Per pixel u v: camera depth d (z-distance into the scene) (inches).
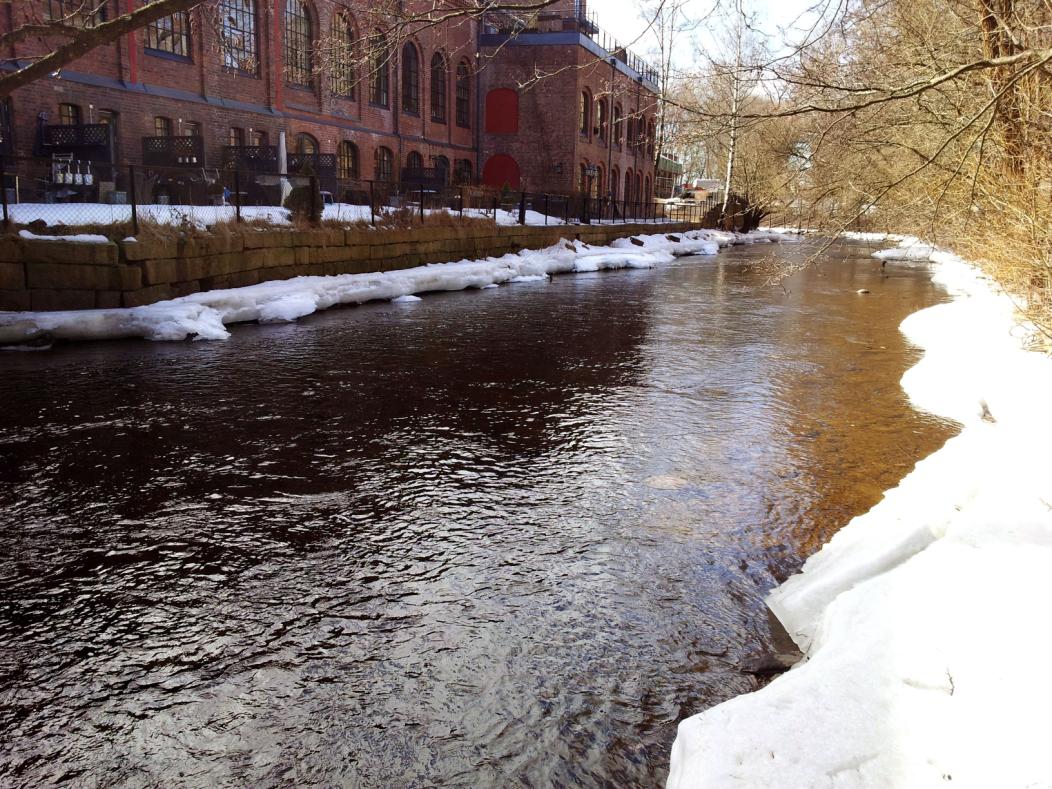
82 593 173.8
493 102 1694.1
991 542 141.6
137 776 118.0
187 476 247.3
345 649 152.2
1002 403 292.2
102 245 487.5
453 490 237.9
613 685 140.5
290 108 1157.7
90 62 848.9
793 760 96.7
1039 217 314.8
